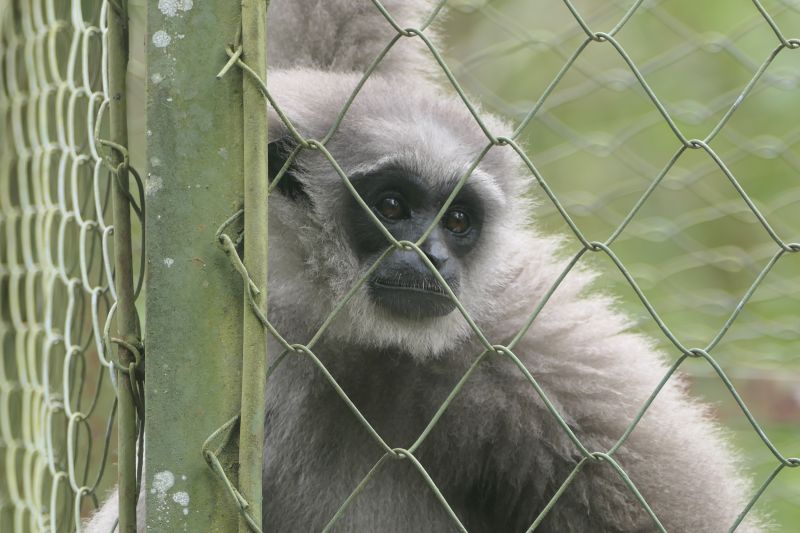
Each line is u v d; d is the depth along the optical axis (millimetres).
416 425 7742
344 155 7891
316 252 7887
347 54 10352
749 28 12500
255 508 4578
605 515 7207
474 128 8492
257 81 4531
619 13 15406
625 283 14516
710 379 13023
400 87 8641
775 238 4711
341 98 8273
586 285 8367
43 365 6633
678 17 16297
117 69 4996
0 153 8055
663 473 7180
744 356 13508
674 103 16219
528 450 7434
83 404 10234
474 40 16625
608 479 7180
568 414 7297
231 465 4605
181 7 4539
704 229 15703
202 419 4578
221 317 4586
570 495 7324
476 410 7566
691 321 14305
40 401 7016
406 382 7770
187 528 4578
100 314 6809
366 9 10328
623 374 7508
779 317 14477
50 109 6891
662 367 8055
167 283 4578
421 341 7625
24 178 7547
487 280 8078
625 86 13391
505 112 13320
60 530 6625
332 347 7762
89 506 9828
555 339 7645
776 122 15641
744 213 14336
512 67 16688
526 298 7957
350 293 4602
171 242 4578
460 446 7648
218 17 4539
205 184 4566
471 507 8000
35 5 7062
